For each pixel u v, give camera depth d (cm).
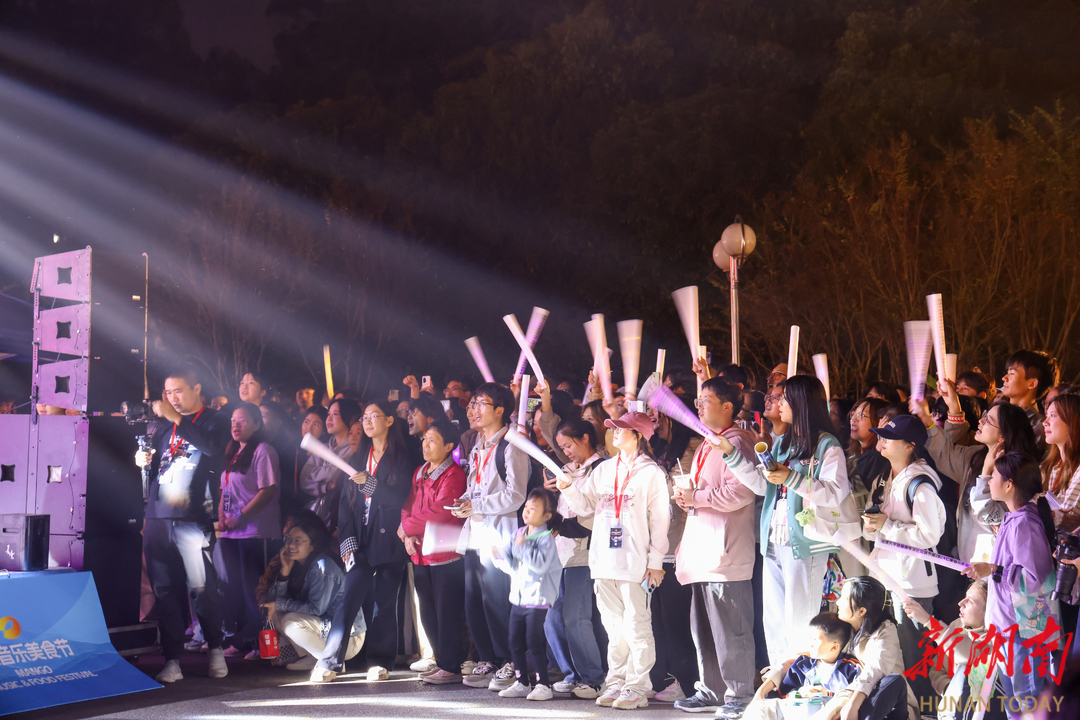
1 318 1073
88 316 690
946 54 2075
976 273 1562
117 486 705
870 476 582
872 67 2156
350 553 712
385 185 2717
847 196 1697
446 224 2672
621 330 693
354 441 809
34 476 707
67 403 698
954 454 613
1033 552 430
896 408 601
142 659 766
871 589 506
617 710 613
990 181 1573
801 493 531
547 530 656
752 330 1922
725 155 2156
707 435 573
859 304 1662
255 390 865
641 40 2470
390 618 720
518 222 2559
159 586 700
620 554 616
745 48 2412
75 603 661
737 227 1030
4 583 629
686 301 701
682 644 652
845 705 486
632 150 2255
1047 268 1564
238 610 784
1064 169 1563
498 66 2670
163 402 707
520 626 655
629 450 629
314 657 742
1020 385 625
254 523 772
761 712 525
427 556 694
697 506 600
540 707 624
